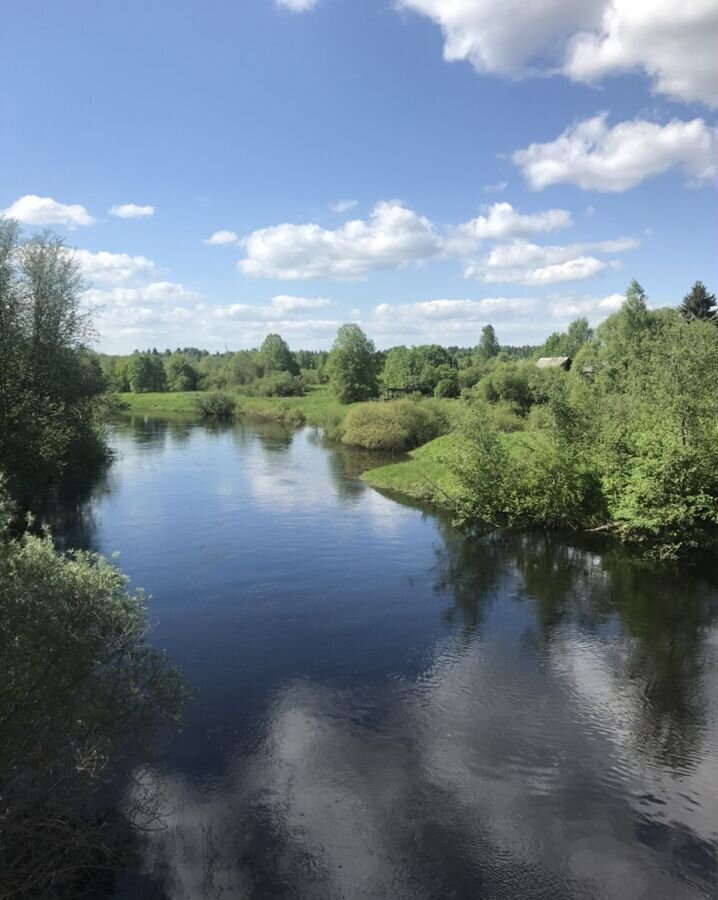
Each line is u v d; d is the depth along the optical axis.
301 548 19.92
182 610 14.68
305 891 6.68
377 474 32.34
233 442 50.59
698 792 8.32
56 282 30.17
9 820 6.13
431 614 14.45
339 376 79.19
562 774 8.66
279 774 8.58
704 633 13.31
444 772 8.67
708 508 18.14
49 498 27.77
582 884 6.80
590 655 12.32
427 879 6.85
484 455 22.28
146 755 8.78
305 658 12.20
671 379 19.75
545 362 72.56
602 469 20.67
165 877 6.80
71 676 6.86
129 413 83.00
